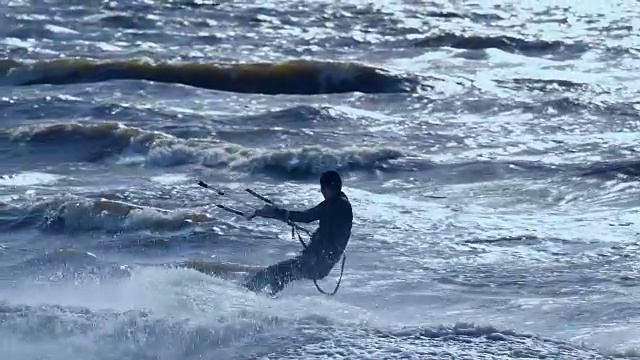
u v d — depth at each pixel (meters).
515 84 110.69
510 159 83.44
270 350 42.25
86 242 65.12
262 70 111.44
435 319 48.03
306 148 82.62
